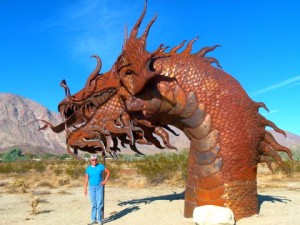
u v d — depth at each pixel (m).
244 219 8.74
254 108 9.27
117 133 9.62
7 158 65.62
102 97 9.76
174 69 9.29
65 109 10.20
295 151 33.41
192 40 9.66
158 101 9.18
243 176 8.92
